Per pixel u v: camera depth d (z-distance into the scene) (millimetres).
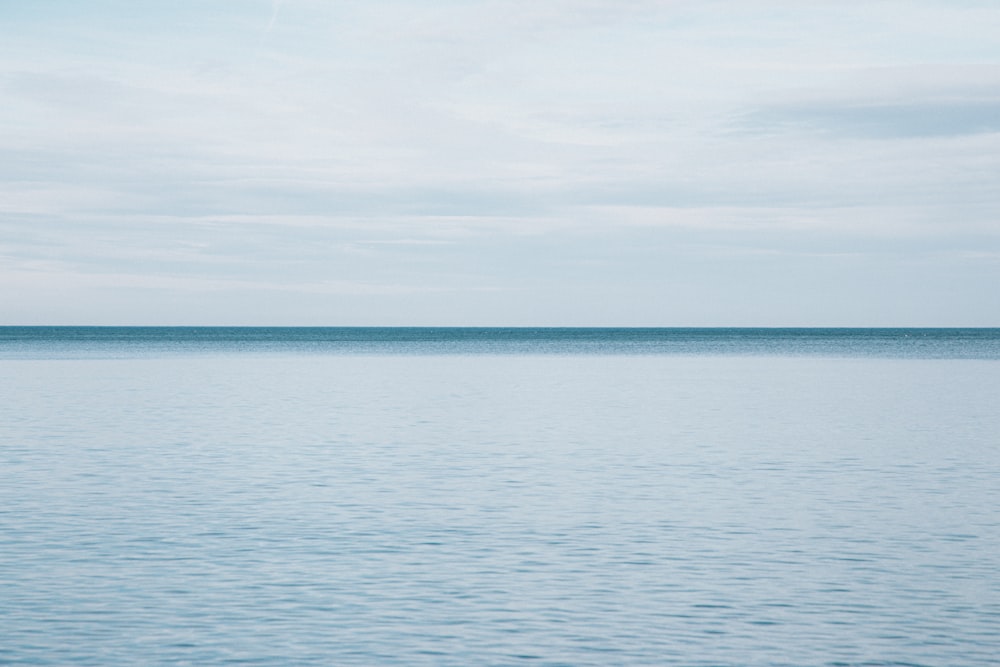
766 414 53469
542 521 25156
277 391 68875
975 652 15867
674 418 51219
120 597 18453
